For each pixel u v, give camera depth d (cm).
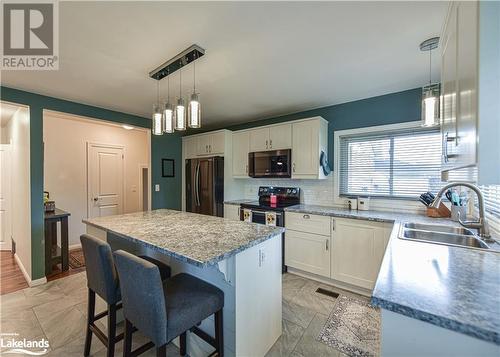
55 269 328
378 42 182
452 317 69
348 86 267
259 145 375
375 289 87
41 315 218
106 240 199
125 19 153
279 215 314
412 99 275
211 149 423
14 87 266
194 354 168
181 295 137
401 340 79
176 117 201
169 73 229
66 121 429
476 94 83
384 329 81
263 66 219
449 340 71
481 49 82
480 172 81
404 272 102
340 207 321
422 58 205
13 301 243
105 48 187
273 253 179
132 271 120
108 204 483
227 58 204
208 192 401
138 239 157
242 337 148
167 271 181
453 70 118
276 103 327
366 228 251
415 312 74
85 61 208
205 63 212
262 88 272
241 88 271
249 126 438
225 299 148
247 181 439
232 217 378
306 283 282
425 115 182
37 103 286
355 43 183
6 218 413
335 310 224
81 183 446
